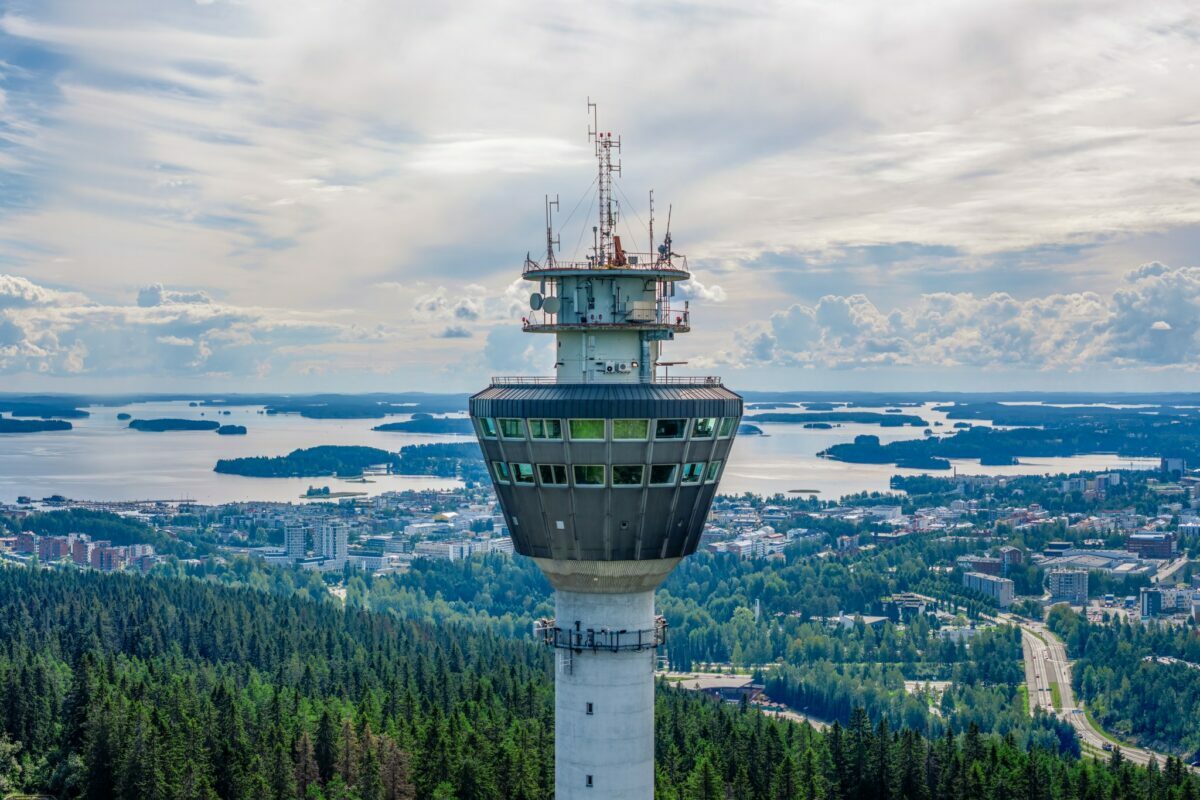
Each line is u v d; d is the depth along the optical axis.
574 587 87.62
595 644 87.12
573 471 83.94
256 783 194.12
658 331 85.25
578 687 87.69
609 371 85.25
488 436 85.94
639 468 83.75
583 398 82.56
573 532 85.31
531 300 86.06
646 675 88.19
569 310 85.44
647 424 82.69
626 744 87.62
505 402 83.81
